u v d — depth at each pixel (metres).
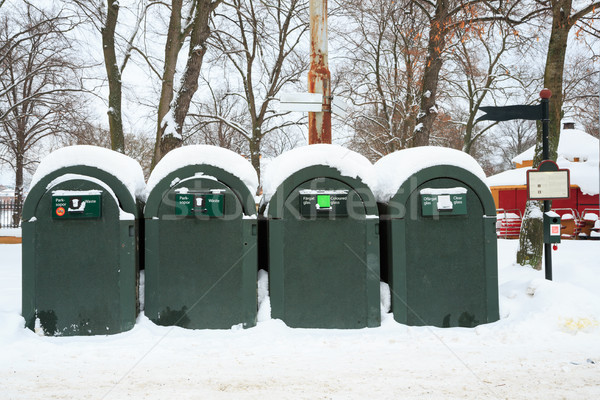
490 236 5.50
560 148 21.61
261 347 4.68
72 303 5.14
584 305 5.27
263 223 6.23
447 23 11.20
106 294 5.16
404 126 22.67
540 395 3.52
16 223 26.05
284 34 21.33
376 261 5.38
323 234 5.36
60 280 5.16
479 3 12.16
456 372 4.00
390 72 24.12
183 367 4.14
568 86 17.67
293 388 3.65
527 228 8.77
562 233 19.73
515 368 4.10
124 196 5.27
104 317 5.14
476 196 5.52
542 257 8.70
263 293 5.54
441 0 11.43
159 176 5.33
